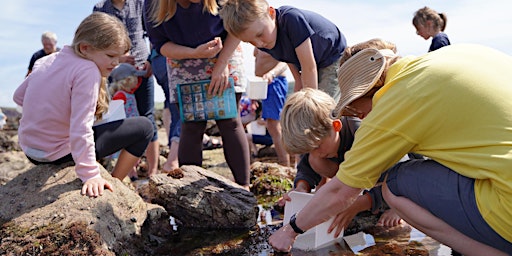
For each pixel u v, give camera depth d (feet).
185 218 9.99
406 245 8.20
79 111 9.10
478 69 6.38
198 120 11.90
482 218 6.32
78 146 9.05
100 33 9.36
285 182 12.85
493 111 6.17
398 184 7.29
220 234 9.43
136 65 16.62
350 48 8.25
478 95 6.22
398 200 7.30
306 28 11.00
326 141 8.39
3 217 8.48
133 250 8.48
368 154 6.78
